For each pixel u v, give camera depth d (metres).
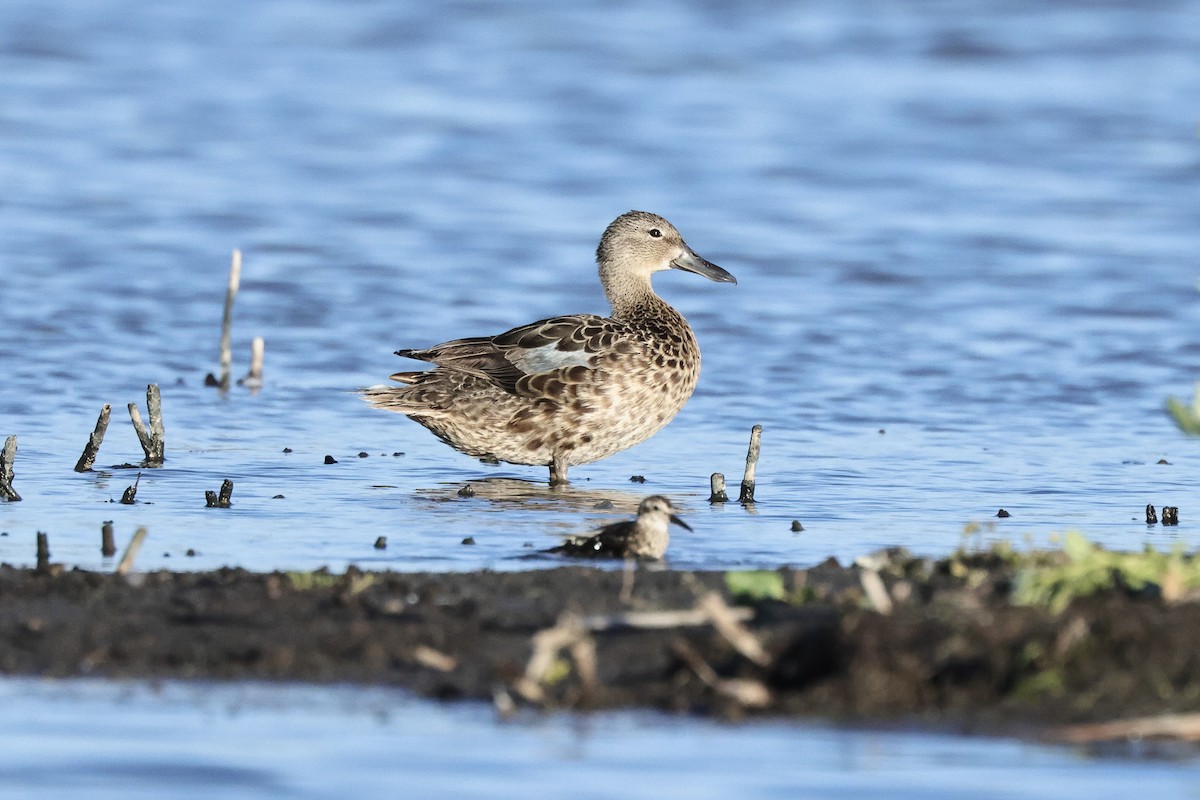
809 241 31.56
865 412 20.00
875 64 48.56
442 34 52.75
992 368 22.41
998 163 38.41
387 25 54.06
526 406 16.39
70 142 39.12
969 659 9.27
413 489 15.91
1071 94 44.69
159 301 25.89
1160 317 25.67
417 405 16.48
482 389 16.47
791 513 14.92
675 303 26.86
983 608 9.78
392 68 48.56
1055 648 9.23
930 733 8.84
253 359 21.62
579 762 8.51
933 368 22.41
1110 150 39.38
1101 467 17.14
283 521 14.28
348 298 26.61
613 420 16.53
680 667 9.54
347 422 19.28
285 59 49.62
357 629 10.17
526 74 47.75
